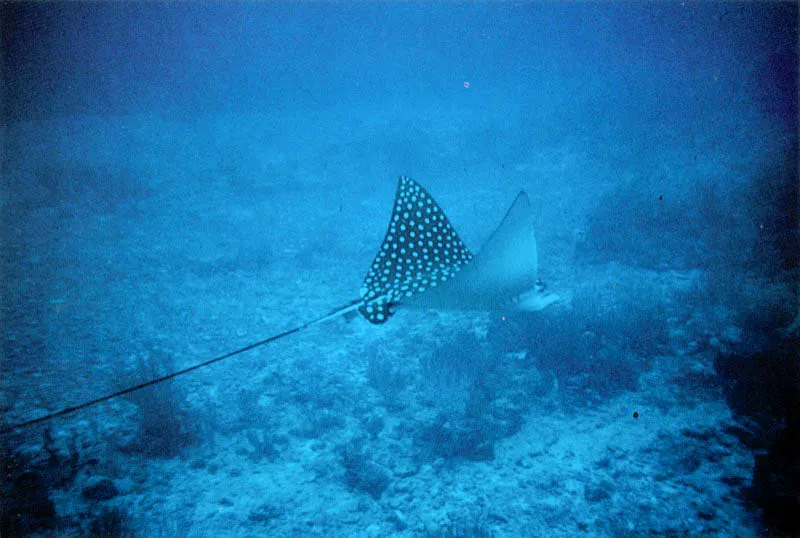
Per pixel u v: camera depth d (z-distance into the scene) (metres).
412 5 73.81
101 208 15.81
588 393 6.16
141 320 8.91
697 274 8.95
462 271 2.42
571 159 17.45
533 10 71.56
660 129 17.77
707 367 6.32
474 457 5.24
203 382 6.97
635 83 25.56
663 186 12.81
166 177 19.64
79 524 4.39
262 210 15.84
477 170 18.38
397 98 47.00
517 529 4.34
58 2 50.72
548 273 9.74
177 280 10.77
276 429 5.91
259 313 9.18
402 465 5.22
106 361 7.51
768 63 20.41
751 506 4.33
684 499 4.51
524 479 4.92
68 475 5.02
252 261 11.68
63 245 12.65
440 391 6.30
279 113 40.41
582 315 7.41
